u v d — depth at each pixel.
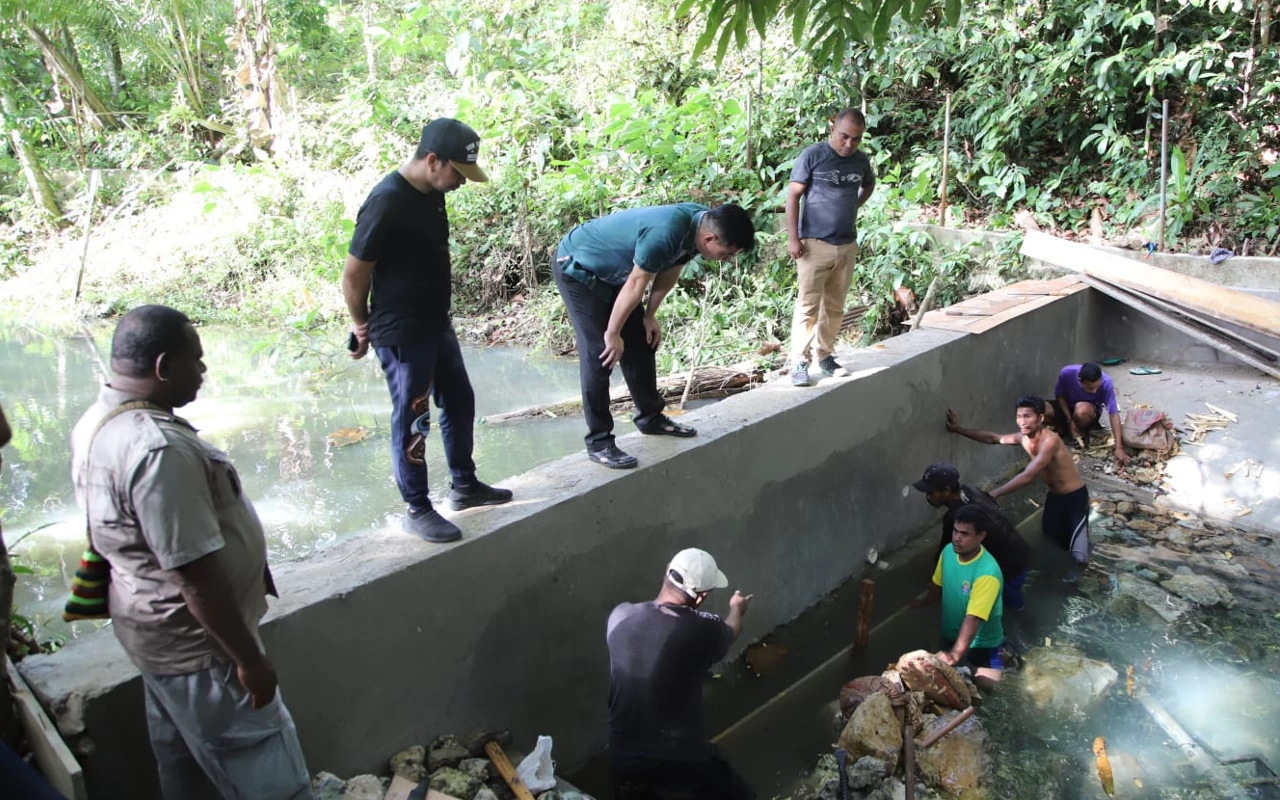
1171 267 7.71
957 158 9.75
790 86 10.47
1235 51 8.90
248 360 9.24
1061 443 5.55
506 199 10.72
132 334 2.12
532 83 11.87
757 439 4.64
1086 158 9.71
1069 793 3.73
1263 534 5.79
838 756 3.79
